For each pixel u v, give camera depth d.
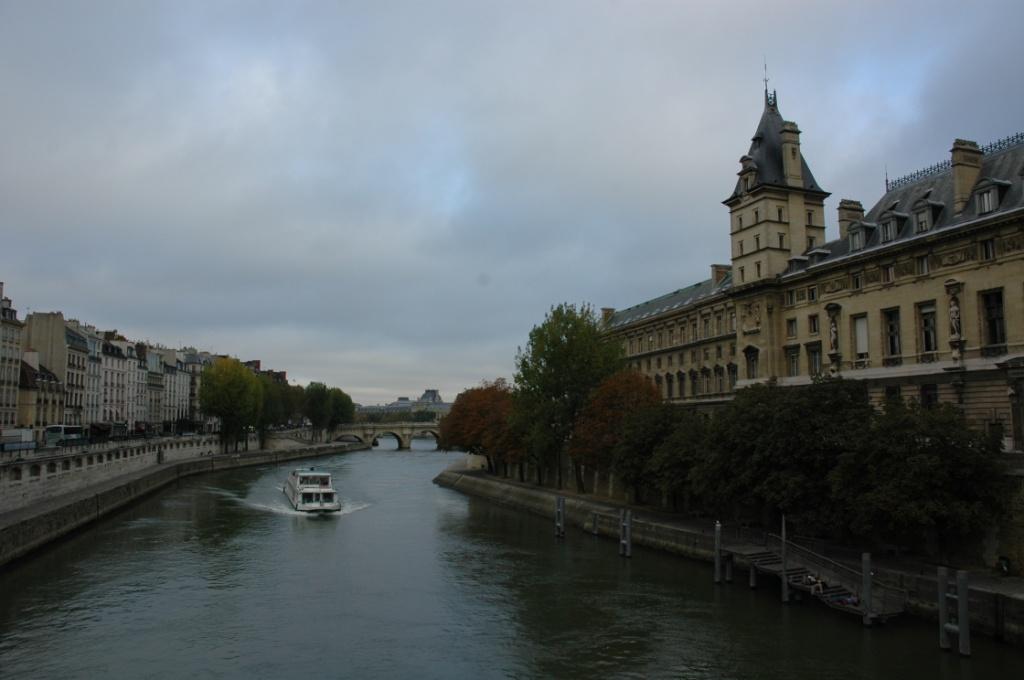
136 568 51.12
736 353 82.06
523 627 38.97
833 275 64.31
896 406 43.81
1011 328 48.31
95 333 145.75
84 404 133.38
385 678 32.34
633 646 35.97
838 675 31.83
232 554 56.56
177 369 190.88
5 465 56.47
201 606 42.41
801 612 40.66
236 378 146.38
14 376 104.69
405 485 115.75
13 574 48.44
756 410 50.12
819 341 66.00
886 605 38.28
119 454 88.75
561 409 84.62
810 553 44.03
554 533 68.06
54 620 39.34
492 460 117.81
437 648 36.00
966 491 40.41
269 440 188.88
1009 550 39.41
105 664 33.41
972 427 47.88
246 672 32.78
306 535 65.56
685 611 41.25
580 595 44.91
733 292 76.25
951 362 52.38
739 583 47.38
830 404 47.97
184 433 168.88
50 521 57.06
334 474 133.00
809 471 47.28
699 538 53.44
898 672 31.89
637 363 107.44
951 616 35.16
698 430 59.47
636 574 50.16
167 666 33.31
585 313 88.88
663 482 60.75
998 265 49.41
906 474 39.78
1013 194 49.72
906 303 56.62
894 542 46.22
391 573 50.91
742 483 50.00
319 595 45.12
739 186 78.25
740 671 32.59
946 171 58.94
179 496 91.12
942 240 53.31
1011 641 33.81
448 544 61.97
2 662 33.47
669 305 106.31
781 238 74.00
